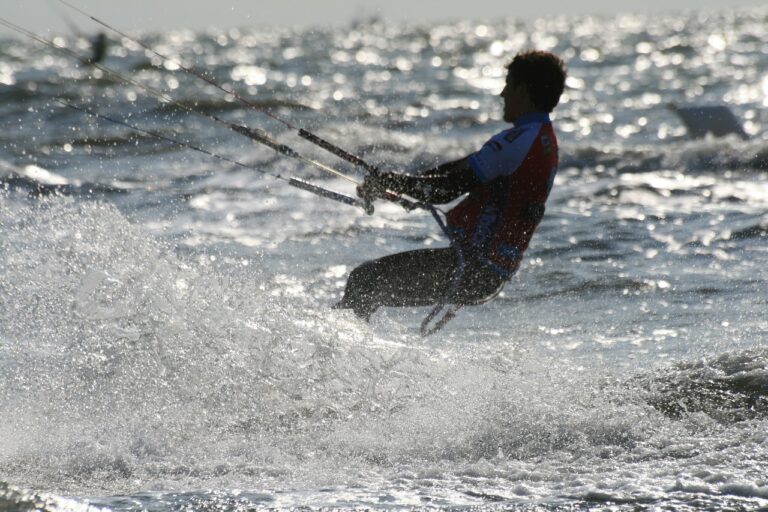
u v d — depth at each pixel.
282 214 42.56
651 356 21.08
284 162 59.25
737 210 42.78
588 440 14.85
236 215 42.22
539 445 14.78
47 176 48.88
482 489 12.41
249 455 14.78
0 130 72.38
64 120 78.94
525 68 17.95
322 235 37.94
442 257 18.19
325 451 14.95
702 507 11.15
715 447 14.01
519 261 18.25
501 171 17.78
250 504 11.80
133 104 90.06
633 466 13.31
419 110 107.69
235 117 83.06
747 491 11.64
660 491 11.80
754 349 18.53
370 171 18.00
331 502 11.86
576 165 61.00
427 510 11.42
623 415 15.67
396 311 26.23
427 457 14.60
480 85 166.12
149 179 51.97
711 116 63.41
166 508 11.66
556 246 35.22
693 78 177.12
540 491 12.20
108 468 14.11
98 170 55.28
